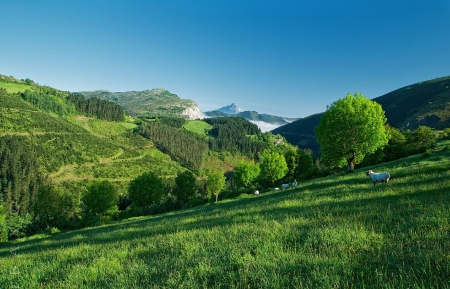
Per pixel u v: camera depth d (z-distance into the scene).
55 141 167.00
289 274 5.07
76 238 21.59
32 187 114.69
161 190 67.75
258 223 11.26
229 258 6.61
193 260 7.05
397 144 53.09
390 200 11.72
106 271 7.60
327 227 7.90
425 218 7.21
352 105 32.34
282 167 64.12
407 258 4.99
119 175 156.88
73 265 8.98
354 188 18.66
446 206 8.24
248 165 72.69
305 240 7.14
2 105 183.50
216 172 69.38
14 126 163.88
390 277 4.36
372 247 5.88
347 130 31.81
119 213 67.19
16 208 104.88
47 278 8.06
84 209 98.12
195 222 17.08
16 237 70.12
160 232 15.27
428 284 3.88
